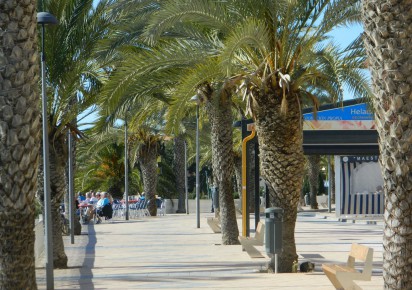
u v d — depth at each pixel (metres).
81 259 21.89
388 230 9.88
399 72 9.62
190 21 18.25
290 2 16.08
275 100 16.98
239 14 16.94
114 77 18.06
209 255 22.20
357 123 27.11
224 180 25.52
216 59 19.22
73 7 19.02
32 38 9.60
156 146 52.25
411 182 9.72
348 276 12.55
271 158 17.17
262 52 16.73
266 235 17.14
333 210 55.62
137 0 19.08
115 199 58.59
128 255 22.88
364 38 9.96
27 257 9.62
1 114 9.46
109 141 49.69
